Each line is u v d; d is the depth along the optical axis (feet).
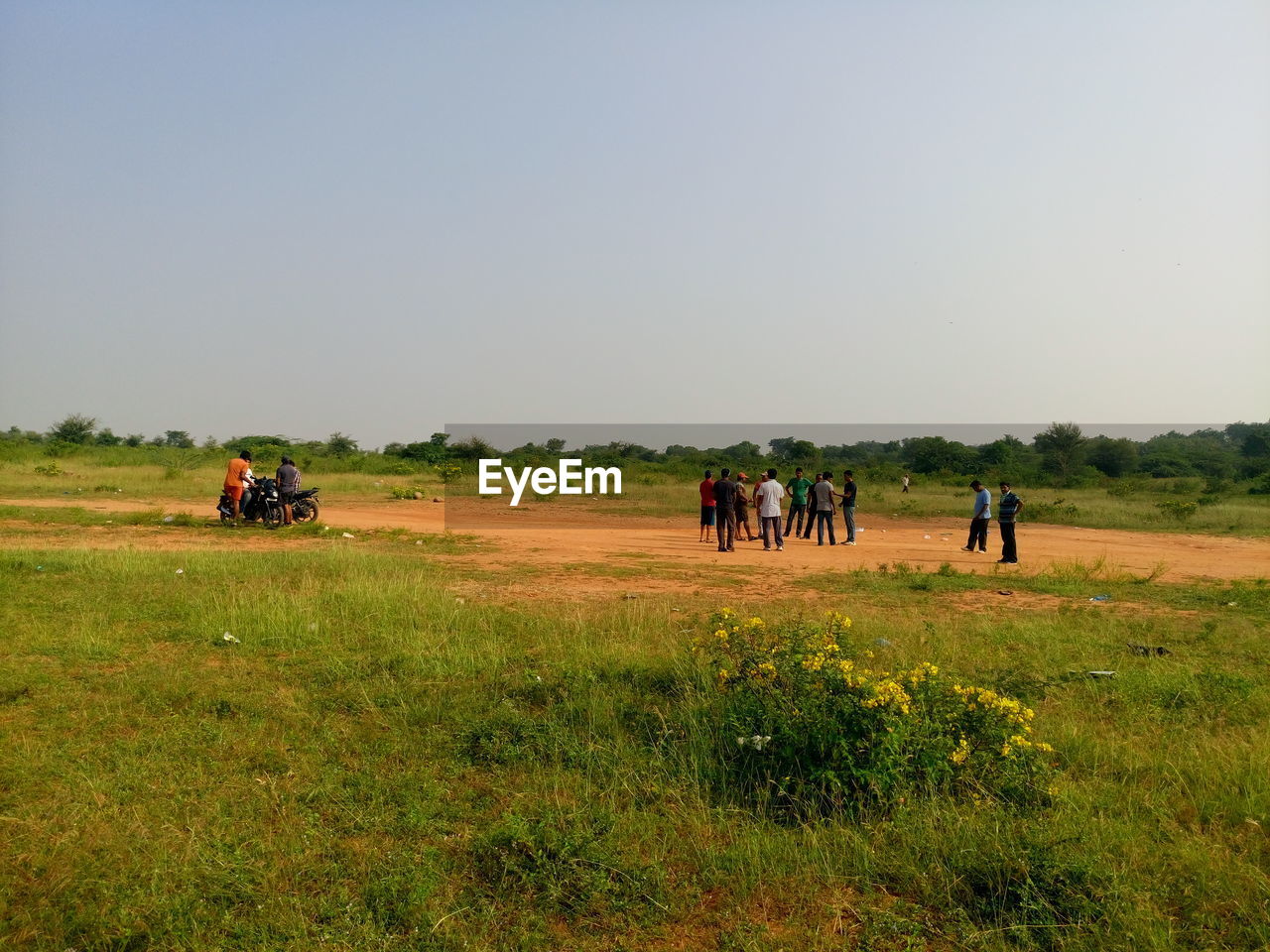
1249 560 59.06
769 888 13.75
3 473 109.60
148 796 16.22
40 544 51.16
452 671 25.12
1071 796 16.56
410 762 18.38
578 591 40.09
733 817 16.06
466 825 15.60
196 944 11.75
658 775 17.72
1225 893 13.30
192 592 34.68
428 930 12.19
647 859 14.35
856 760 16.56
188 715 20.81
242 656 26.23
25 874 13.39
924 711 17.57
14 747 18.44
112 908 12.50
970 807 15.97
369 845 14.74
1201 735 20.26
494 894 13.30
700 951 12.21
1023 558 57.93
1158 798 16.76
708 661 23.22
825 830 15.33
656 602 36.45
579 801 16.60
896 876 14.02
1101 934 12.22
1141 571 52.44
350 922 12.39
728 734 18.63
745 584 43.06
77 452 147.95
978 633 30.91
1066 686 24.17
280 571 40.60
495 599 37.40
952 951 12.21
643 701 22.58
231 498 64.44
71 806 15.57
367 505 91.45
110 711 20.88
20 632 28.19
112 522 64.18
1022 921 12.69
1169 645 30.37
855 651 24.85
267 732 19.93
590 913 12.96
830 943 12.26
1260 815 15.94
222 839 14.57
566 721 20.88
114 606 31.89
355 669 24.90
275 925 12.26
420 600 33.91
